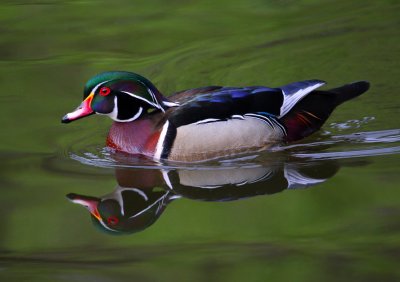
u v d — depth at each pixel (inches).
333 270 414.0
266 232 465.4
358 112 648.4
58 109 651.5
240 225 474.9
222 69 719.1
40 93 677.3
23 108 652.1
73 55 745.0
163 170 565.6
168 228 477.1
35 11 840.3
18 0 865.5
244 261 430.0
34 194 518.0
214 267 419.2
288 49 748.0
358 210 482.6
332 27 786.8
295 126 608.1
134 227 481.1
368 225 463.8
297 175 545.6
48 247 456.8
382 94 673.0
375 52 738.2
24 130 621.0
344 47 748.6
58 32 789.2
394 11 813.2
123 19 816.9
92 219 487.8
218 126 585.6
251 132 591.2
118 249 452.1
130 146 595.5
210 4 853.8
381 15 806.5
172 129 583.2
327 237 453.4
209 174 556.4
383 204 488.1
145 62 727.1
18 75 705.6
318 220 475.2
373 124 625.9
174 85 692.1
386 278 404.5
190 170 565.6
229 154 588.7
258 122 594.9
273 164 569.6
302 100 615.8
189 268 423.5
